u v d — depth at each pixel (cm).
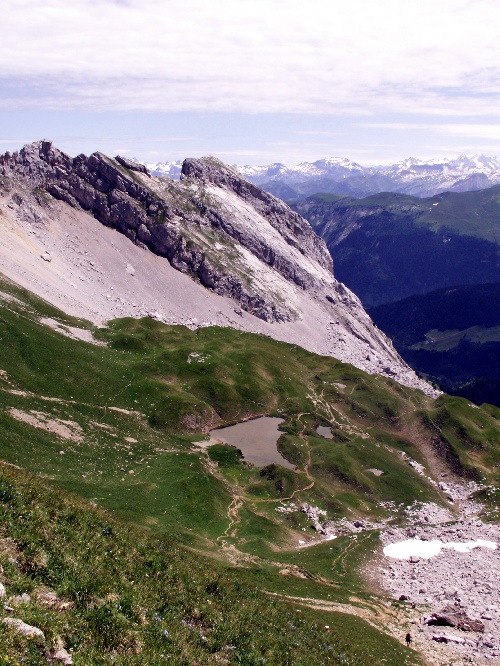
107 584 2423
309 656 3231
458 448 14762
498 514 11738
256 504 10562
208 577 3544
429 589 8000
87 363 13562
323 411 15825
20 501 2678
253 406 14938
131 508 8406
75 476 8800
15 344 12794
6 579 2073
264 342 19850
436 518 11488
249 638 2933
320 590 7200
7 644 1672
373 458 13425
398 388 18450
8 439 8906
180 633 2450
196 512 9150
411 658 5469
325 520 10638
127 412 12444
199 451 12044
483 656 5772
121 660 1962
